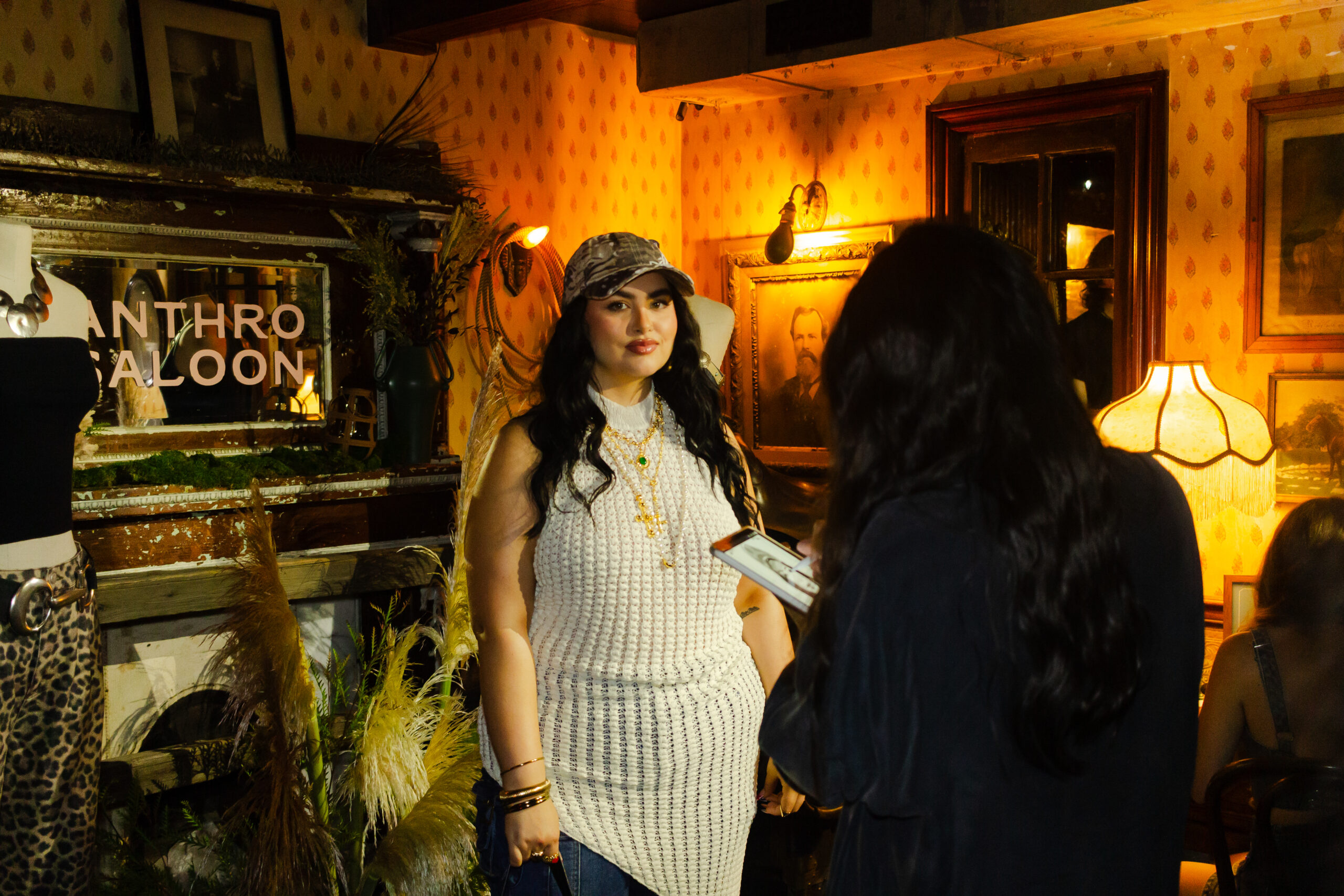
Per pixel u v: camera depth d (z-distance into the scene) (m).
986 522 0.99
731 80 3.85
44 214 2.67
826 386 1.11
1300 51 3.08
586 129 4.23
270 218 3.11
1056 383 1.03
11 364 2.10
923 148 3.85
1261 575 2.03
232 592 2.55
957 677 0.99
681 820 1.89
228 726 2.97
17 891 2.27
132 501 2.64
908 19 3.33
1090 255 3.54
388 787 2.48
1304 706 1.90
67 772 2.29
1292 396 3.16
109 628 2.73
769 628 2.15
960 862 1.01
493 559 1.89
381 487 3.13
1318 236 3.08
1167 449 3.00
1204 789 2.05
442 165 3.63
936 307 1.03
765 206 4.33
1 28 2.82
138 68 2.95
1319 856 1.69
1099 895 1.00
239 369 3.09
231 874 2.55
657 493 1.92
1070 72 3.52
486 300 3.84
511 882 1.84
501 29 3.91
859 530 1.05
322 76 3.46
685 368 2.02
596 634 1.87
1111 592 0.98
